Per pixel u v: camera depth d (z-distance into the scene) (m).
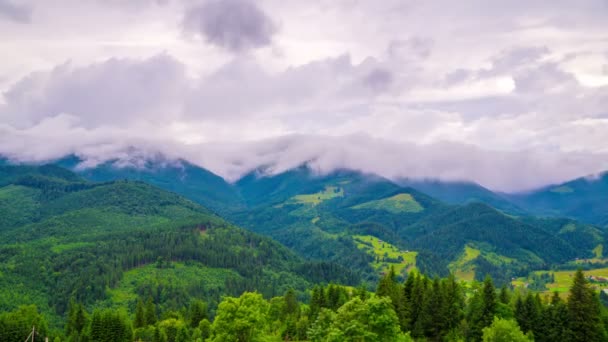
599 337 112.50
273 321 156.12
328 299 160.38
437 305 125.56
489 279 124.88
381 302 86.25
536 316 121.75
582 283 116.19
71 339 163.75
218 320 98.69
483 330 103.62
